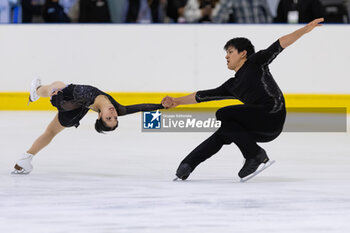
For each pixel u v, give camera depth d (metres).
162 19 30.94
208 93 13.46
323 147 20.19
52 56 31.14
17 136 22.17
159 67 30.91
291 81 30.69
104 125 13.16
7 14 31.20
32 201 11.45
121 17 31.03
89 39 31.02
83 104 13.53
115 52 30.98
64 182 13.57
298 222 9.86
